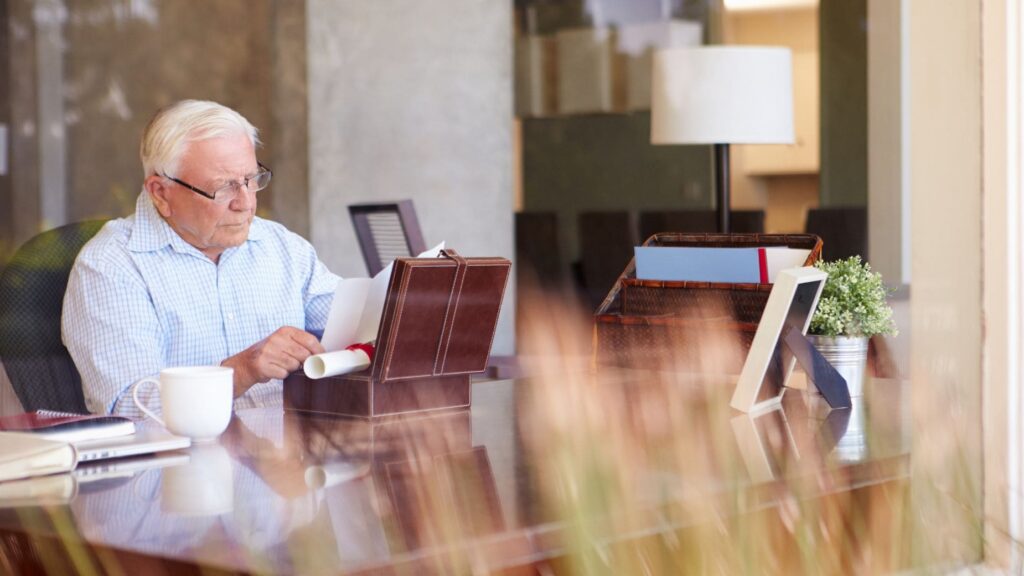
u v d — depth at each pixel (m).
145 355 2.23
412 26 5.61
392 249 4.05
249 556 0.87
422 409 1.72
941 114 1.62
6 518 1.02
